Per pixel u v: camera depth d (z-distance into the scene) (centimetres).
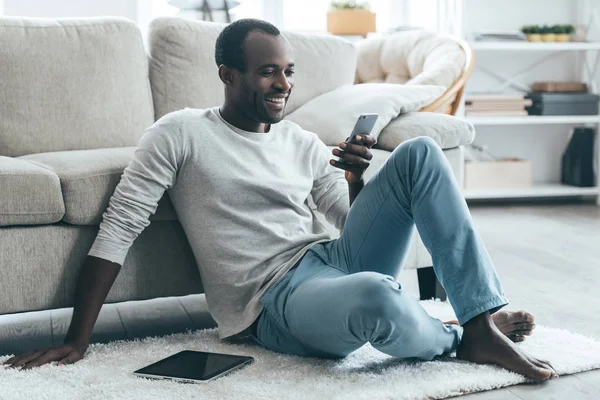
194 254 195
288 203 193
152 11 452
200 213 190
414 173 176
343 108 265
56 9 429
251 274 187
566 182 491
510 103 462
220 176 188
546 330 204
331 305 161
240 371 171
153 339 201
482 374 166
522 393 161
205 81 267
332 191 203
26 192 188
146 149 188
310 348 177
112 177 197
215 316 193
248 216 188
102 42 253
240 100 188
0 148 237
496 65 493
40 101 241
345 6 459
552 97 466
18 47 241
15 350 201
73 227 196
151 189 187
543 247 341
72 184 193
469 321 174
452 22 466
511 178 471
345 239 187
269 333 184
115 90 252
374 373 170
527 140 502
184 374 166
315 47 294
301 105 287
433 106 299
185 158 188
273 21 484
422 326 163
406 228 184
